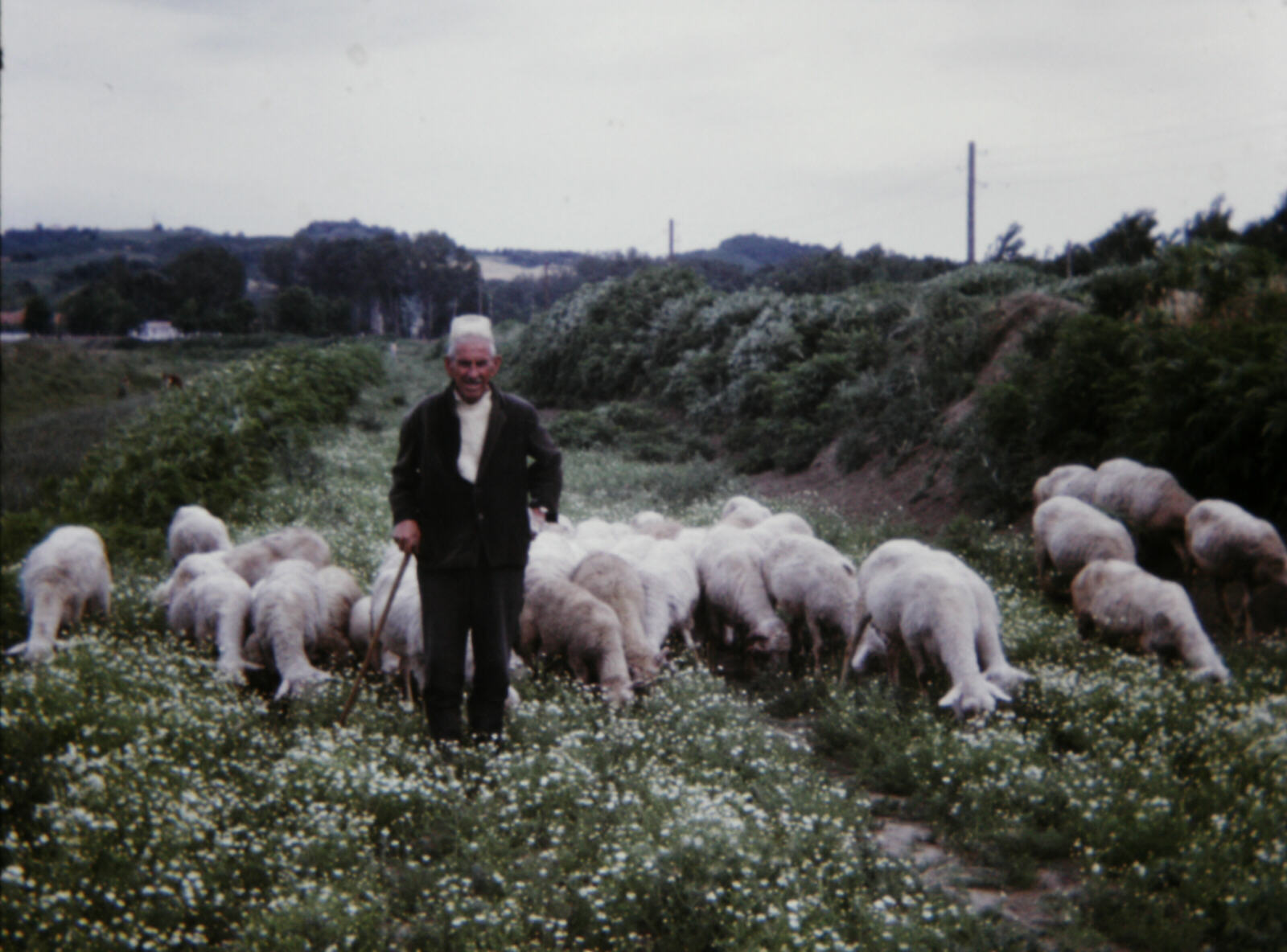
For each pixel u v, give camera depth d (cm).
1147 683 710
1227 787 557
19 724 596
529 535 601
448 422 580
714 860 457
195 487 1582
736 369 2516
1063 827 529
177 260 13375
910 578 717
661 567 868
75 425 3095
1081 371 1334
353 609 825
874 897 450
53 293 17088
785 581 855
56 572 833
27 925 390
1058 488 1176
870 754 640
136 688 686
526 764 559
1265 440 1021
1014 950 418
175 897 418
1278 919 442
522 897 439
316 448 2119
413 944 412
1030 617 923
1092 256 2998
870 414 1898
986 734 607
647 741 635
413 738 613
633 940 413
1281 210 2172
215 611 787
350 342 8444
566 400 3631
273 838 482
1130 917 443
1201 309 1341
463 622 599
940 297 2030
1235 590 1005
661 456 2373
